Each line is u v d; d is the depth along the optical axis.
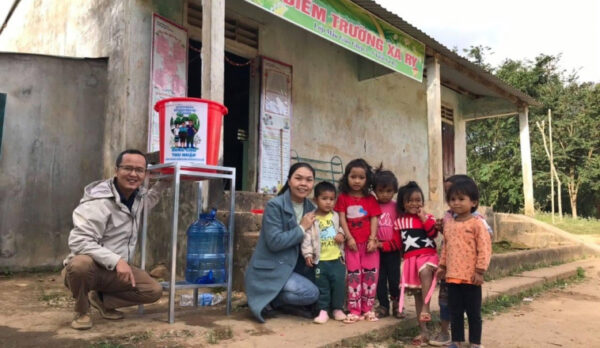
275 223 3.36
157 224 4.95
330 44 8.98
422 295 3.29
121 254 3.10
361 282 3.52
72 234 2.90
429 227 3.35
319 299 3.39
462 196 2.93
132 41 5.77
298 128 8.27
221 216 4.37
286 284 3.32
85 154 5.92
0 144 5.38
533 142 23.11
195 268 3.40
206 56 4.56
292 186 3.47
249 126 7.62
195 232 3.45
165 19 6.11
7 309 3.45
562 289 5.70
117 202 3.01
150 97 5.86
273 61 7.76
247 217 4.32
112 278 2.99
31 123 5.64
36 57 5.73
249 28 7.54
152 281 3.14
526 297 5.04
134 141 5.70
